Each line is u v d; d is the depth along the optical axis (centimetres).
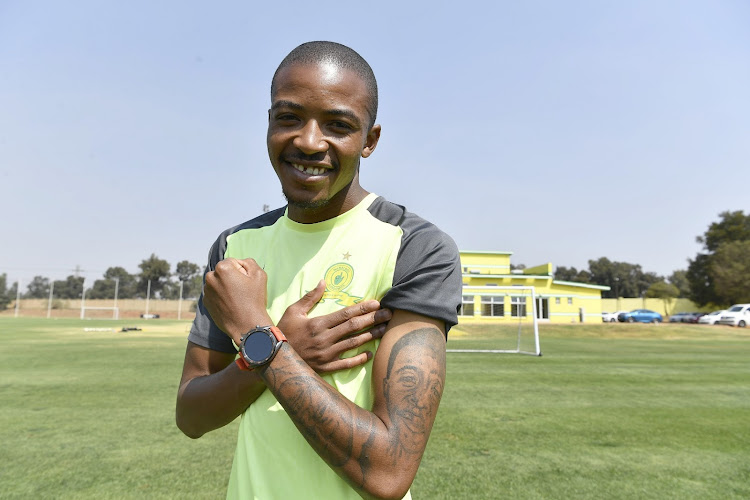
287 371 97
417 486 363
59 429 521
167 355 1286
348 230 121
